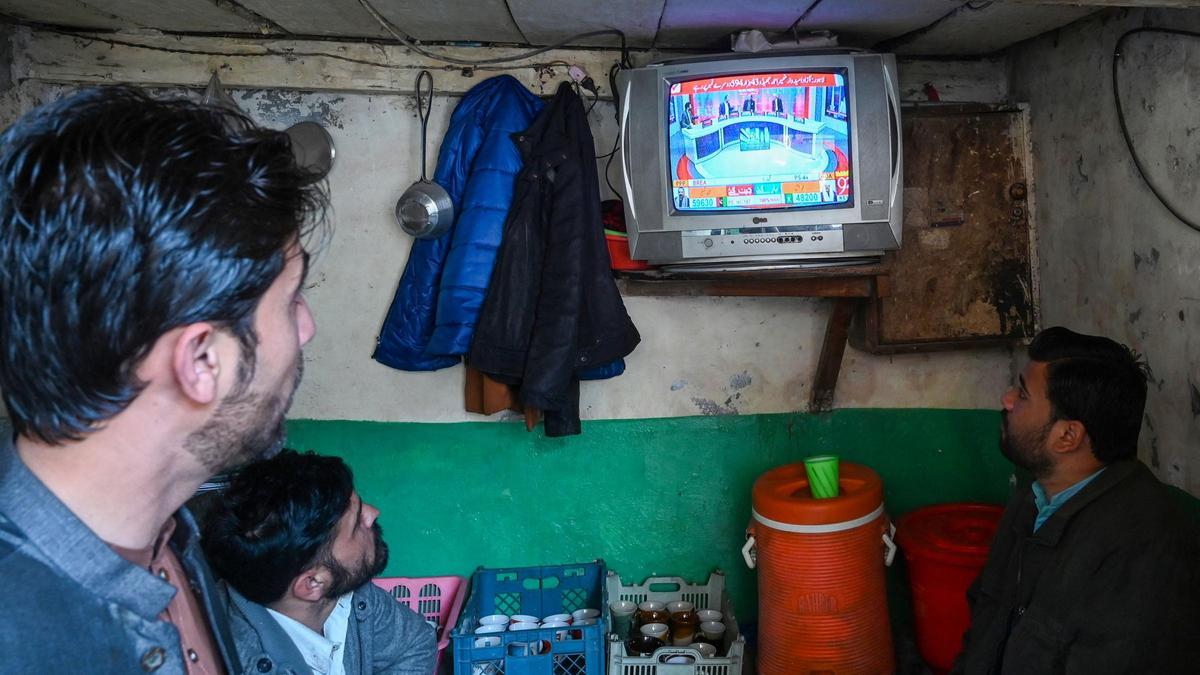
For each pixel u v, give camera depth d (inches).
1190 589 63.5
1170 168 84.7
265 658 55.0
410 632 68.3
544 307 99.3
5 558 23.8
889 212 93.9
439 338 101.1
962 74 113.3
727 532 120.3
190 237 23.1
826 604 97.5
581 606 119.2
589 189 101.3
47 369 22.8
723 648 111.7
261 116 111.5
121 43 105.8
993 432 118.8
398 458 117.8
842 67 93.0
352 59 108.2
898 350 109.4
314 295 114.6
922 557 101.3
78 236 22.2
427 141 112.0
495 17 96.4
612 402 118.1
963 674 77.3
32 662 23.5
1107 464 69.1
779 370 118.1
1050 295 107.2
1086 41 96.8
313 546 54.6
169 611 31.9
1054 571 67.8
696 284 107.6
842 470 106.4
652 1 89.3
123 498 25.8
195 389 24.7
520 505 119.3
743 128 94.5
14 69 103.0
